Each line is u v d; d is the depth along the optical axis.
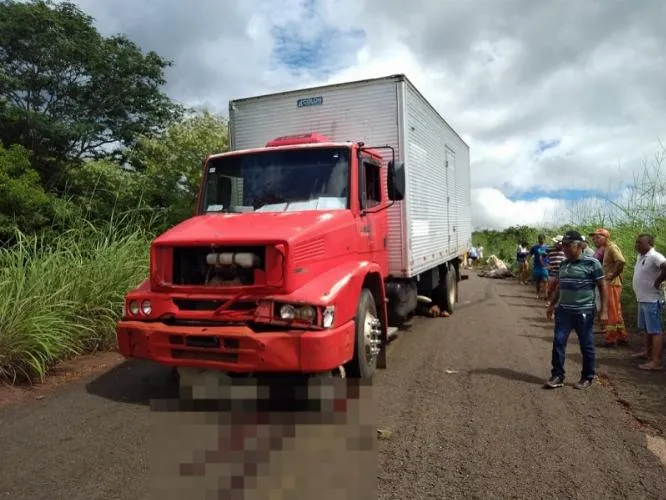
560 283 5.86
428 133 8.68
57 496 3.47
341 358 4.56
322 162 6.07
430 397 5.40
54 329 6.10
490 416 4.88
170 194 12.36
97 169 11.44
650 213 10.89
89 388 5.64
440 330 9.08
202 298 4.66
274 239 4.53
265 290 4.54
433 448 4.18
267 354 4.32
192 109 14.04
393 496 3.46
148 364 6.52
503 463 3.93
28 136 10.91
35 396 5.42
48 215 9.27
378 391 5.58
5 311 5.71
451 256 10.98
